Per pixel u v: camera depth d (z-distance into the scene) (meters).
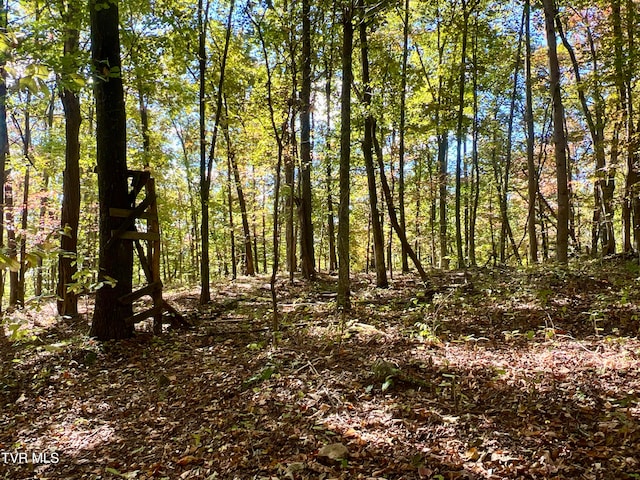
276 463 3.69
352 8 8.63
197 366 6.46
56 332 8.98
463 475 3.28
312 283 15.32
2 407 5.80
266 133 14.89
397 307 9.70
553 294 8.52
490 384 4.75
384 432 3.98
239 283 17.39
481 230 28.44
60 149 12.92
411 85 14.45
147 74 10.27
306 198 16.56
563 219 11.41
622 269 10.19
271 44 9.63
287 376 5.41
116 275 7.96
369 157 12.30
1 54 2.84
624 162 12.10
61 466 4.25
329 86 17.78
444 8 15.27
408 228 23.84
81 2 8.05
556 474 3.20
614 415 3.87
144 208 8.15
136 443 4.52
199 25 11.48
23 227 13.20
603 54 11.48
